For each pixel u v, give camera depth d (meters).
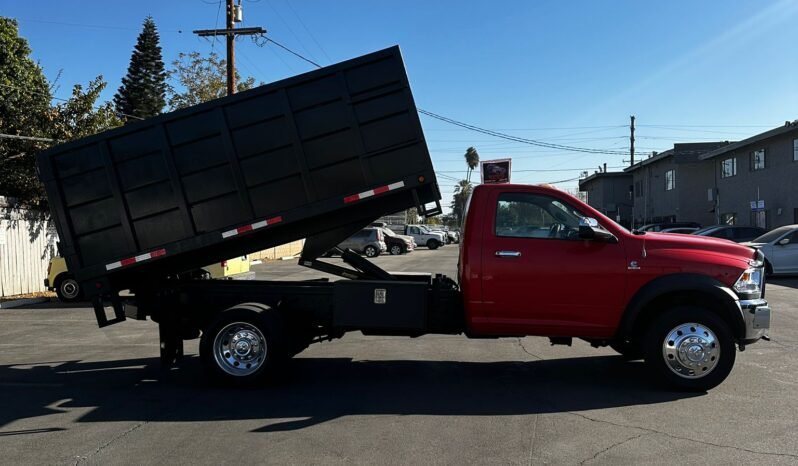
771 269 18.03
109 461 4.49
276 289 7.18
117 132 6.70
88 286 6.91
